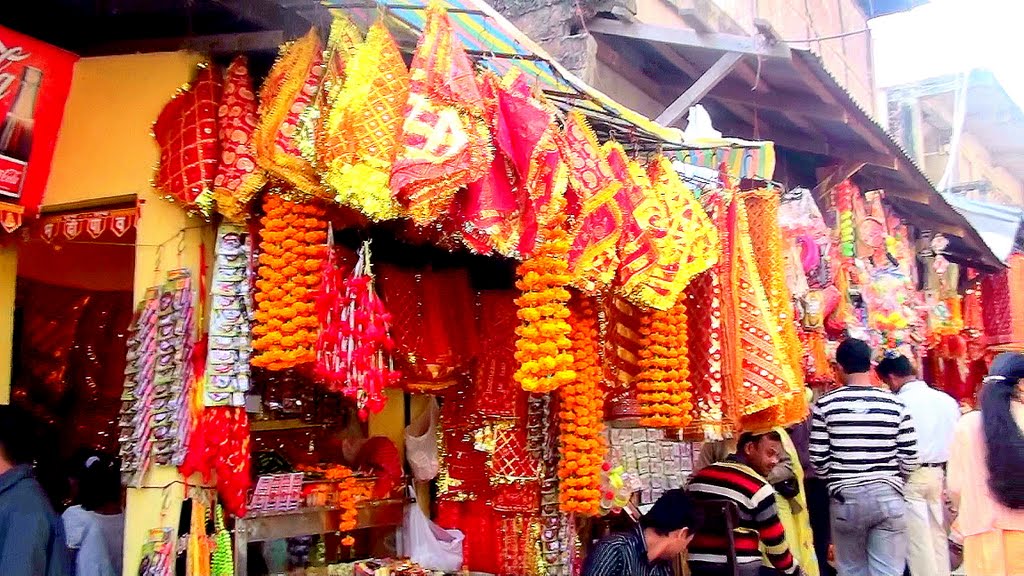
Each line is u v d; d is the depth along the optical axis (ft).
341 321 9.84
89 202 10.53
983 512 13.35
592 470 12.41
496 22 10.45
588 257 10.83
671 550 11.87
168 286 9.91
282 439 14.29
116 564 11.30
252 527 11.74
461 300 14.56
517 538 14.44
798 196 19.03
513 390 14.34
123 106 10.40
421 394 14.78
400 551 13.99
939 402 18.65
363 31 9.58
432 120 8.31
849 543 16.93
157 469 9.66
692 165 15.72
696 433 14.29
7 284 11.42
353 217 10.48
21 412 9.90
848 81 36.27
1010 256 34.58
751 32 26.35
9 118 9.94
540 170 9.32
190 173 9.70
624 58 20.10
